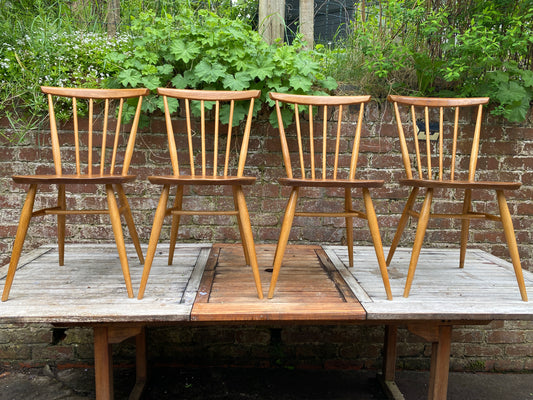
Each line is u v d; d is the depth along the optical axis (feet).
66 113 6.41
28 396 5.92
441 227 7.00
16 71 6.22
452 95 6.77
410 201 5.55
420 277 5.37
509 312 4.12
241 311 4.01
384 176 6.89
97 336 4.13
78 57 6.62
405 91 6.85
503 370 7.09
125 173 5.20
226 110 6.36
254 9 8.48
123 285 4.80
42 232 6.70
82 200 6.70
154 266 5.65
